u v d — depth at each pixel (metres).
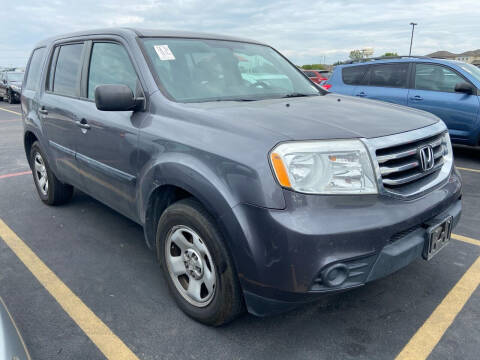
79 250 3.42
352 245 1.90
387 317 2.49
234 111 2.38
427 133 2.37
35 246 3.50
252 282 2.01
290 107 2.56
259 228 1.92
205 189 2.09
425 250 2.24
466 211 4.24
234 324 2.44
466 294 2.73
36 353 2.21
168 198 2.61
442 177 2.49
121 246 3.49
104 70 3.16
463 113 6.24
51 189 4.23
